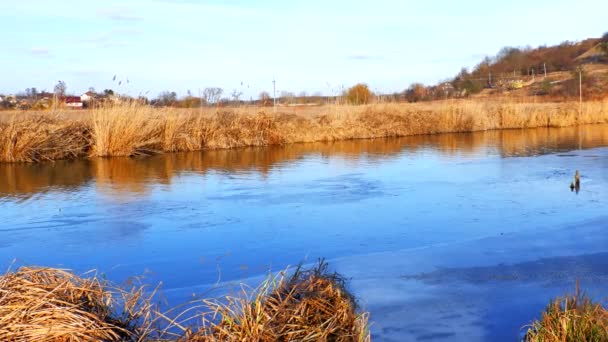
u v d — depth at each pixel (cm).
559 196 1052
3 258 690
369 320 498
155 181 1237
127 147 1684
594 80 5631
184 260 680
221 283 596
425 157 1695
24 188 1143
